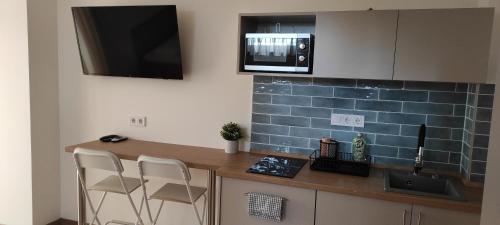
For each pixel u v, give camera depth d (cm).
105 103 323
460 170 238
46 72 320
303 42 228
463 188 213
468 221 187
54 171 336
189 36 291
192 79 295
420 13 204
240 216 228
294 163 252
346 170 234
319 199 211
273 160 258
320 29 224
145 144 301
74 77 329
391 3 242
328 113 262
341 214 208
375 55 215
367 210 203
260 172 226
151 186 314
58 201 341
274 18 253
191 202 241
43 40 314
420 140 228
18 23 300
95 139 330
